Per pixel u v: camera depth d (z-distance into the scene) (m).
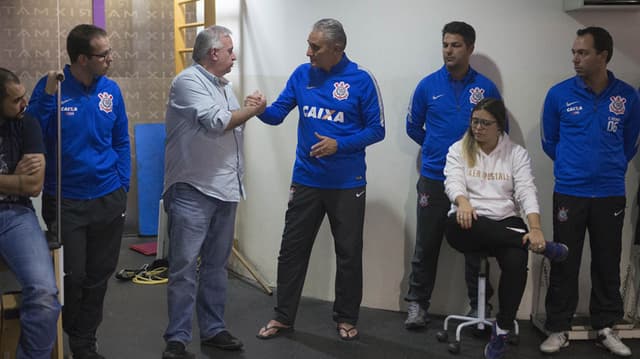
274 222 4.66
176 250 3.44
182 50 5.51
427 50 4.11
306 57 4.39
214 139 3.37
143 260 5.34
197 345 3.73
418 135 4.02
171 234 3.46
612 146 3.63
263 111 3.43
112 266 3.39
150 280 4.82
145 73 5.98
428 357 3.64
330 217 3.84
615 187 3.67
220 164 3.40
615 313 3.77
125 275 4.86
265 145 4.65
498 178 3.61
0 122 2.88
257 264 4.79
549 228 4.12
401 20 4.12
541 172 4.08
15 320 3.02
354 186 3.78
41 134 2.97
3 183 2.85
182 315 3.48
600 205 3.66
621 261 4.07
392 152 4.24
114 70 5.91
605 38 3.54
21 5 5.55
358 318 4.12
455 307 4.23
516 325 3.81
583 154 3.64
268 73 4.58
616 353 3.70
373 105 3.70
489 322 3.70
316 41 3.60
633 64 3.97
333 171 3.74
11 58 5.58
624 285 4.08
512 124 4.05
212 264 3.61
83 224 3.26
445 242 4.20
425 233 3.96
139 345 3.74
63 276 3.18
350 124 3.72
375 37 4.18
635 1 3.82
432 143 3.88
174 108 3.35
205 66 3.38
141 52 5.95
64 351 3.60
